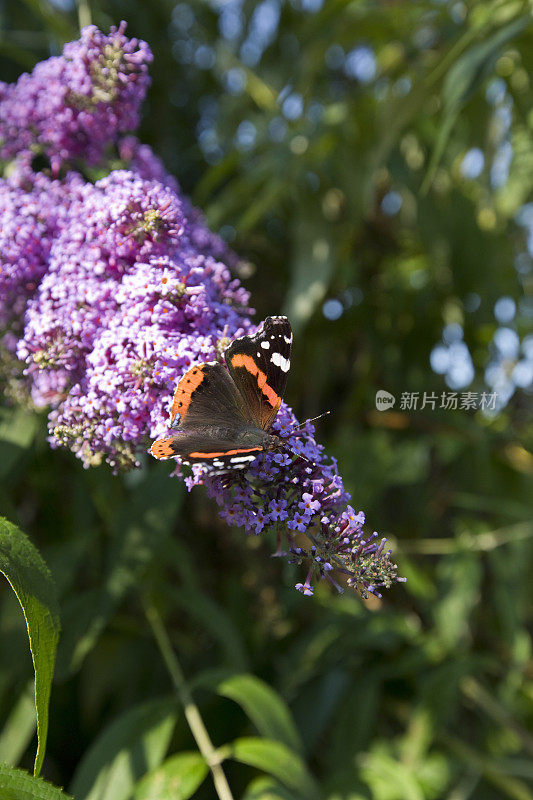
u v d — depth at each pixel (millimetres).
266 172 712
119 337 515
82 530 664
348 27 725
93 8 694
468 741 813
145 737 594
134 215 527
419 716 677
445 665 685
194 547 741
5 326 560
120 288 521
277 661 721
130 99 570
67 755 677
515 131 785
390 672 696
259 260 812
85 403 517
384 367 819
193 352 516
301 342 791
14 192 562
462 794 721
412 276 828
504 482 815
